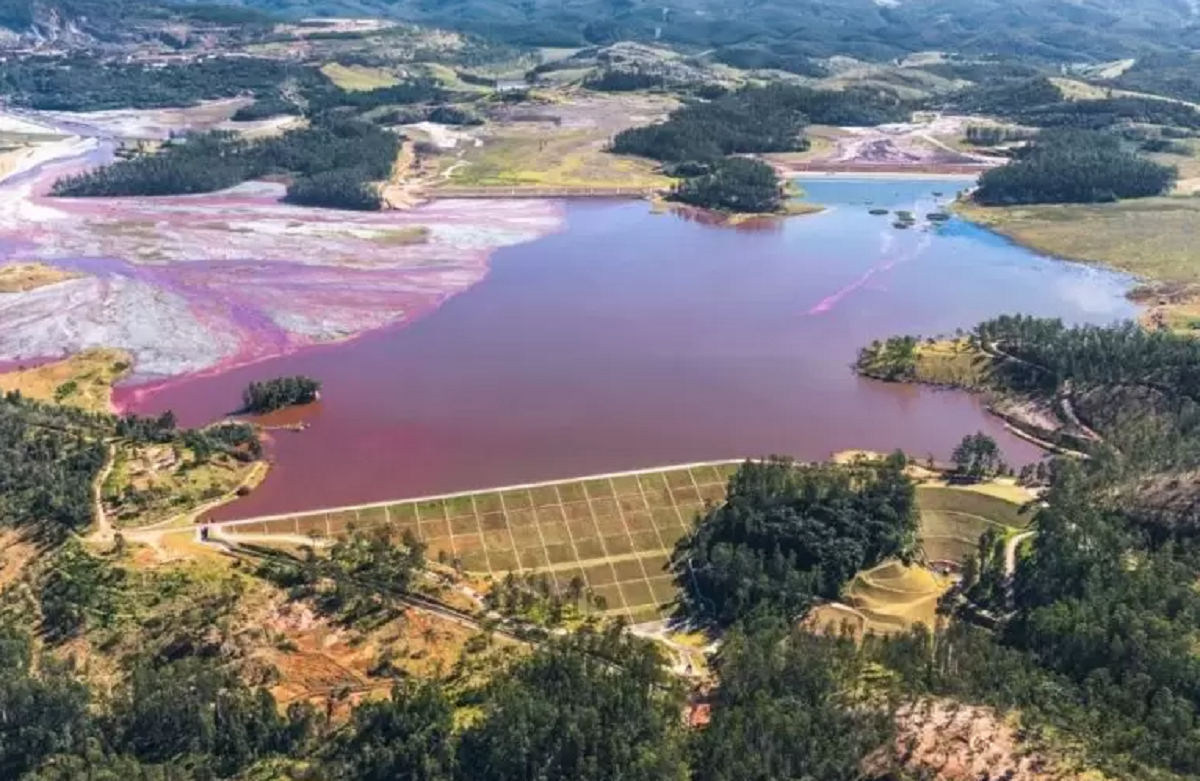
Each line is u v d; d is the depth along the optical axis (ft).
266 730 359.66
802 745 340.18
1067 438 615.16
